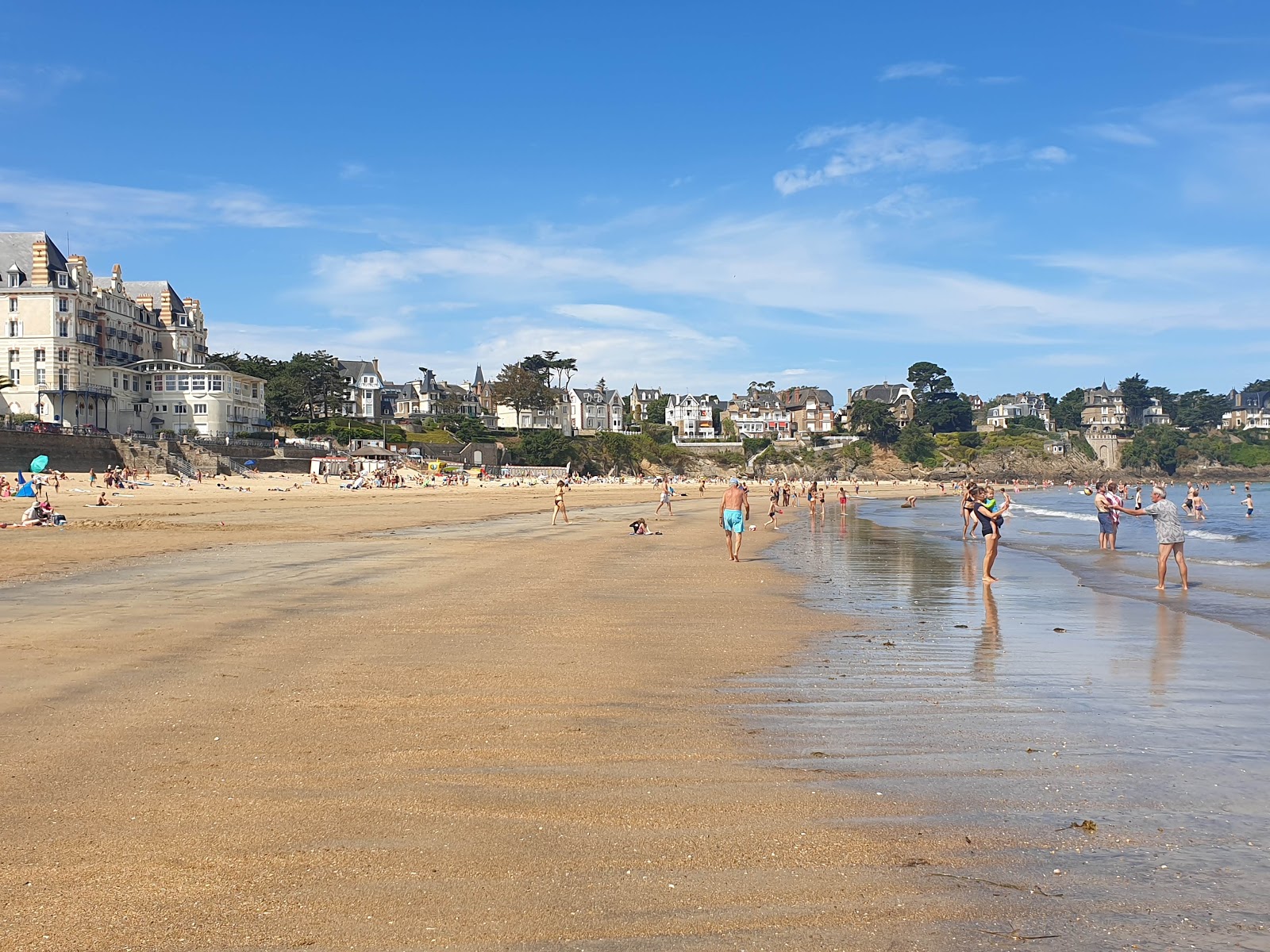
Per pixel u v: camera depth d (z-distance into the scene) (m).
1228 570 21.81
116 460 79.56
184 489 69.44
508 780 6.07
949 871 4.76
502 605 14.62
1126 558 25.23
